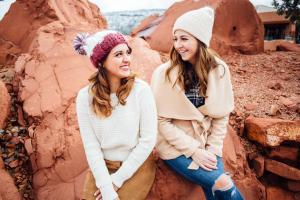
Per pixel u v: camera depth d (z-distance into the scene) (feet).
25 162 9.72
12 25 17.15
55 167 9.23
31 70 11.62
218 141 7.85
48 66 11.67
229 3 19.75
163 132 7.66
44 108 10.30
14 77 12.21
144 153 7.01
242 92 13.55
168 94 7.51
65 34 13.20
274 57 19.21
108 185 6.82
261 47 21.30
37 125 10.09
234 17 20.22
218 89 7.52
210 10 7.23
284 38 67.26
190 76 7.55
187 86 7.55
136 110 6.99
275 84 13.93
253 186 9.76
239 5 20.11
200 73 7.30
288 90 13.64
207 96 7.44
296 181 9.91
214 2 19.75
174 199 8.41
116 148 7.14
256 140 10.49
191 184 8.58
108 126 6.94
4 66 15.55
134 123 6.98
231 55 19.94
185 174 7.63
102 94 6.83
